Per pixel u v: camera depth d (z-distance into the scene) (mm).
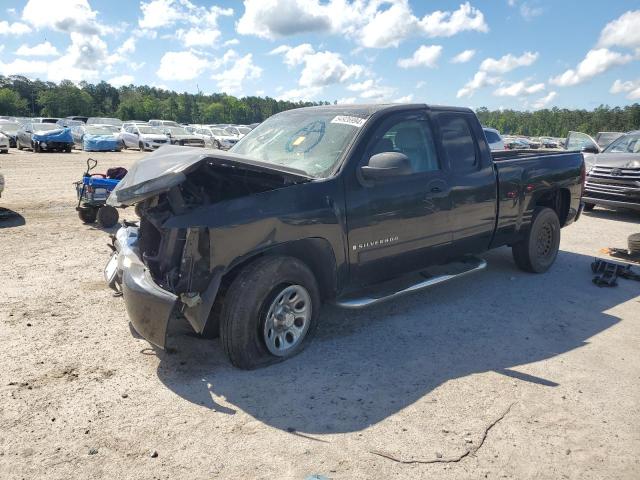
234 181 4000
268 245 3711
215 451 2869
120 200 3590
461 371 3859
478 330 4645
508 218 5750
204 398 3404
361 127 4402
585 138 14766
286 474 2689
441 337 4477
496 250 7617
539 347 4312
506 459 2848
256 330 3719
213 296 3510
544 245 6422
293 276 3842
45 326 4480
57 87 138125
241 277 3666
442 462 2809
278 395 3459
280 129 4996
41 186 13539
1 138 25188
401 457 2842
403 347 4258
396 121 4609
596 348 4305
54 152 27000
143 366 3822
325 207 3982
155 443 2928
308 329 4078
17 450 2832
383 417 3229
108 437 2969
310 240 3953
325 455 2850
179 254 3646
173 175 3408
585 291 5801
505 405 3395
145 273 3678
